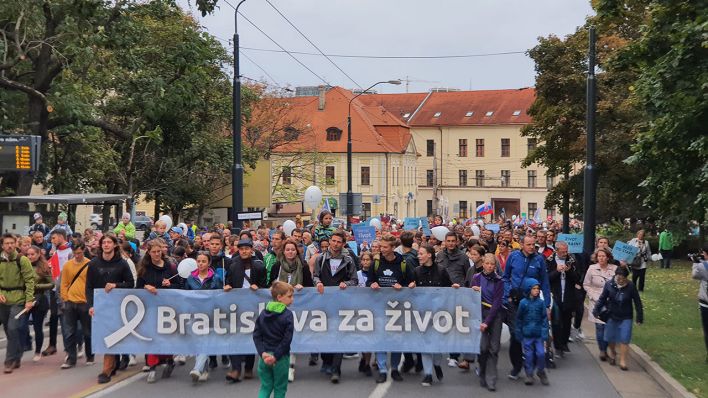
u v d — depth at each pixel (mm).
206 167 42938
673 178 17656
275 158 61438
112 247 11742
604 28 18797
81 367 12438
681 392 10422
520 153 103812
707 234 28703
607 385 11430
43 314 13062
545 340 11625
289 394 10539
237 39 20094
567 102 37438
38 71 26172
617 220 47812
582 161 37281
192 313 11594
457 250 13109
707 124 15992
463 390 10977
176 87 29797
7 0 23703
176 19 36531
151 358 11516
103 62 27516
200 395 10422
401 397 10406
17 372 12023
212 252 12133
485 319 11273
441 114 108125
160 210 45781
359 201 34281
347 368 12680
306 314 11711
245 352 11531
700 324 17234
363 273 13562
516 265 11953
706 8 15141
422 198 108438
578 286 13922
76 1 21000
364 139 87188
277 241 11953
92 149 33938
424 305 11648
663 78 15789
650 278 29766
